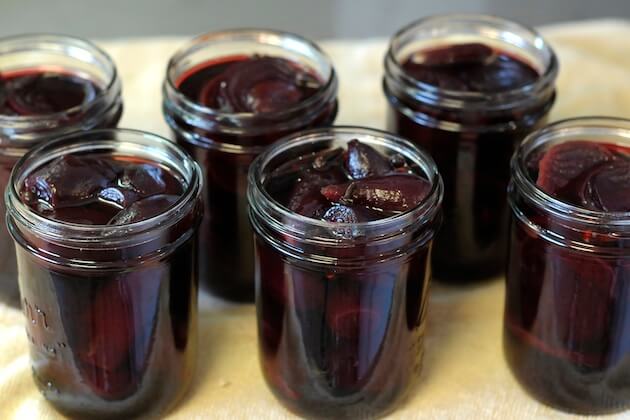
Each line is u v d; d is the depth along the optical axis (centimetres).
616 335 57
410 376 60
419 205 55
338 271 55
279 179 58
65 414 59
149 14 107
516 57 70
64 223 54
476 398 61
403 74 66
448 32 72
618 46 84
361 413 59
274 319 58
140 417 59
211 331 65
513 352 61
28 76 68
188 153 60
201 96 65
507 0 110
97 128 62
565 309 57
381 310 56
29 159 58
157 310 57
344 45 84
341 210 55
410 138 66
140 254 55
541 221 56
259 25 107
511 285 60
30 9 106
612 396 59
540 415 60
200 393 61
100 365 57
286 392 59
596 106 77
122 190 57
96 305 55
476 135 64
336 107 66
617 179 57
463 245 66
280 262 56
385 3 110
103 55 67
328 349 57
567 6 110
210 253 65
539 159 60
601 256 55
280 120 62
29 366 62
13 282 65
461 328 65
